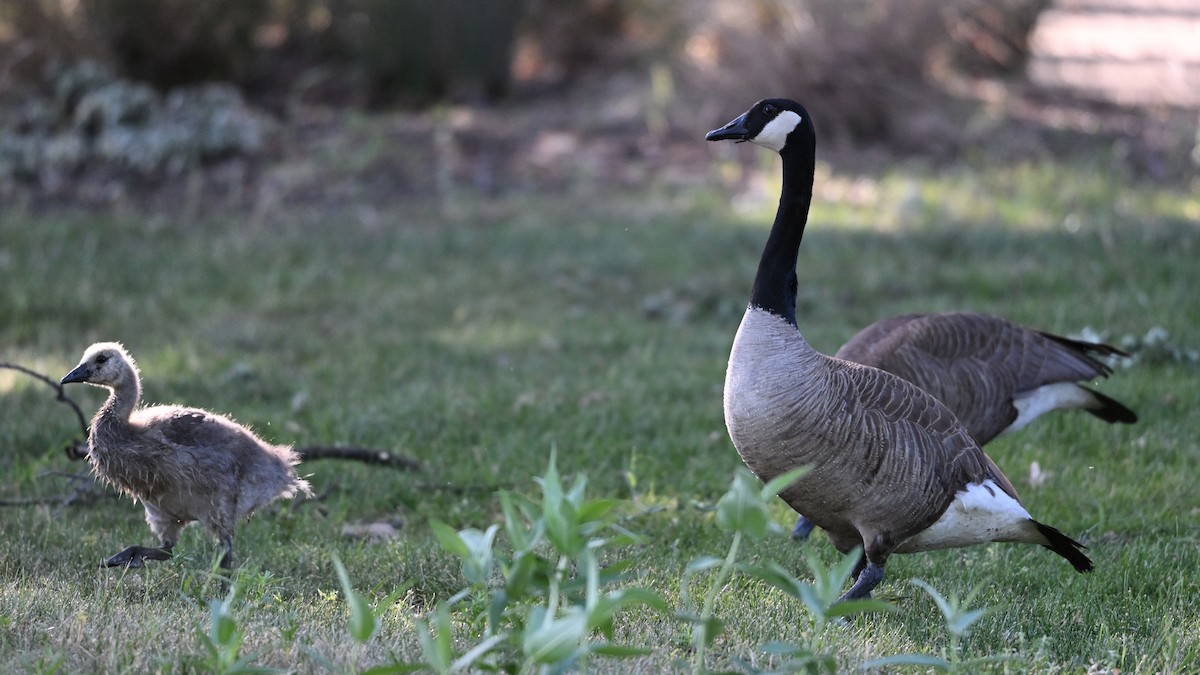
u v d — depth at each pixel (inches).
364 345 557.0
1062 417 456.1
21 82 880.3
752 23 912.9
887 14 892.6
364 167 841.5
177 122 848.3
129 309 596.1
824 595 208.2
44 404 471.2
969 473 297.1
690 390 496.7
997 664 266.5
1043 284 606.9
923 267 649.6
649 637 272.5
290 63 1029.8
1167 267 608.1
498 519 387.2
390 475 412.5
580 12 1112.8
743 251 691.4
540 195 812.0
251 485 331.3
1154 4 1190.9
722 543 357.4
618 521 368.2
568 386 502.0
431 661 201.6
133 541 350.9
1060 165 837.8
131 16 907.4
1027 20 1018.7
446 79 1000.2
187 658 242.2
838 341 542.6
